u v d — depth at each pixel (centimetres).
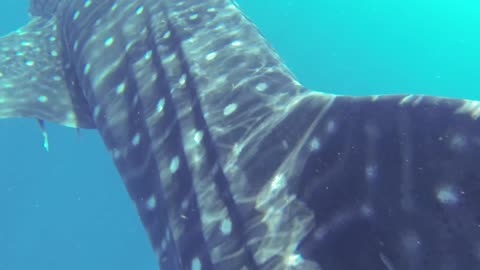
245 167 266
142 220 317
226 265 241
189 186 287
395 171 198
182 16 399
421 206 185
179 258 270
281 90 293
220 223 258
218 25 379
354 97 239
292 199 235
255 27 379
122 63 404
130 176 338
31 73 466
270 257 226
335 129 235
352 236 204
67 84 460
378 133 213
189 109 322
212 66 339
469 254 168
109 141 369
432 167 186
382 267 189
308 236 219
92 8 482
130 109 368
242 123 288
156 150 325
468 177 175
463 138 181
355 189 211
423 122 197
